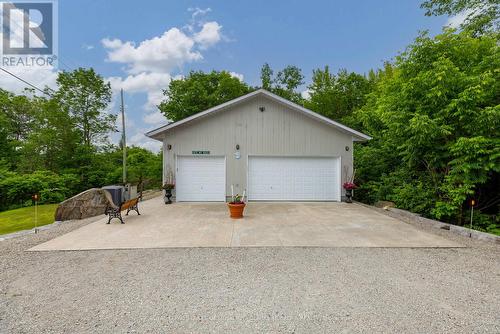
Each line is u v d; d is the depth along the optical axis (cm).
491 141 680
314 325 246
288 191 1107
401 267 392
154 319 256
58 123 1838
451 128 731
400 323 248
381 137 1190
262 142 1099
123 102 1652
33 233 607
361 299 294
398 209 888
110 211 689
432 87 779
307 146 1108
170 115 2339
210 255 445
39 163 1816
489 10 1090
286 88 2648
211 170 1094
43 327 243
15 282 341
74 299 296
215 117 1089
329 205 1018
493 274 366
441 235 582
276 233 589
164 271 376
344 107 2298
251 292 312
